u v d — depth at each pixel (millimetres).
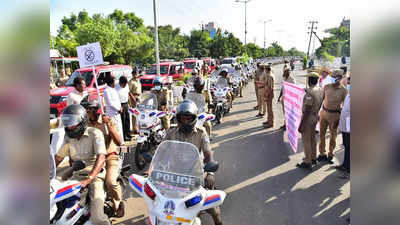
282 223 3557
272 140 6973
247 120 9211
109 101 5715
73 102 5422
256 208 3916
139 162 5215
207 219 3695
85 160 3152
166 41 36500
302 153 6066
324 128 5496
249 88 18516
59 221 2504
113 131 3551
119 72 11016
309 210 3836
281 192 4344
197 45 43625
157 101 5941
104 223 2854
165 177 2676
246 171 5152
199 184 2658
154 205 2449
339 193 4277
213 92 8977
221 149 6379
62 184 2551
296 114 5430
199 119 5523
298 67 52969
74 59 17281
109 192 3367
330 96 5242
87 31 23859
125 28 30797
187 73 17453
